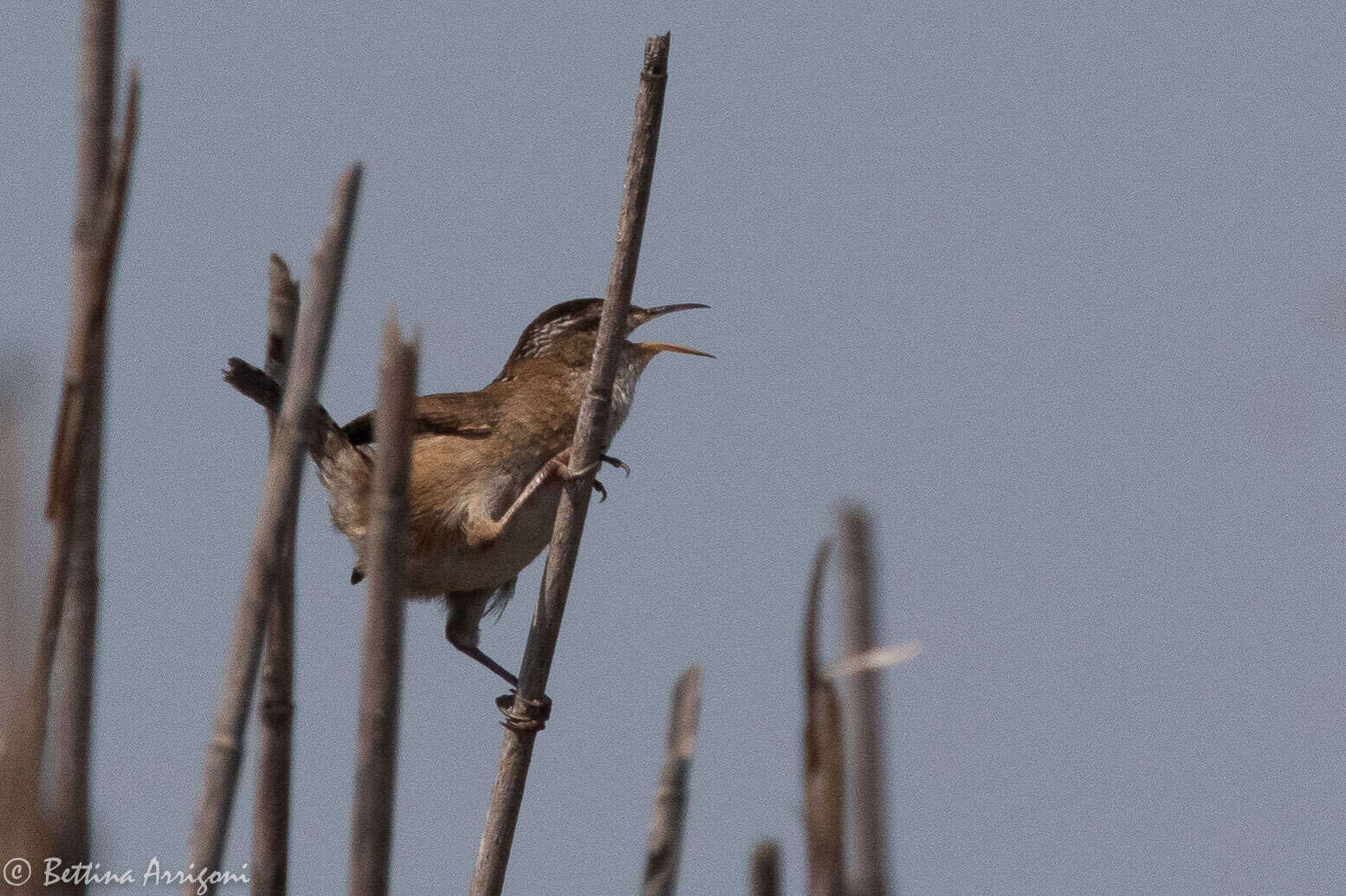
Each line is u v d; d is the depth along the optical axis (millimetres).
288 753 7488
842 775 4301
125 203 5453
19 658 4625
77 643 5688
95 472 5738
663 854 6574
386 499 5328
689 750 6676
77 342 5414
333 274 5988
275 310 8203
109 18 5465
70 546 5410
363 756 5488
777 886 4941
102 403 5641
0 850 4652
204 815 5840
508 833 9133
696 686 6762
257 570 5934
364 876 5516
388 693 5453
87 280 5430
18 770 4684
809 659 4426
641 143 8469
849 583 4191
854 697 4266
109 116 5480
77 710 5664
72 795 5605
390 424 5301
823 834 4293
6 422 4531
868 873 4258
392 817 5543
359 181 6059
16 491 4566
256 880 7383
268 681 7445
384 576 5375
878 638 4188
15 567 4605
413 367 5297
